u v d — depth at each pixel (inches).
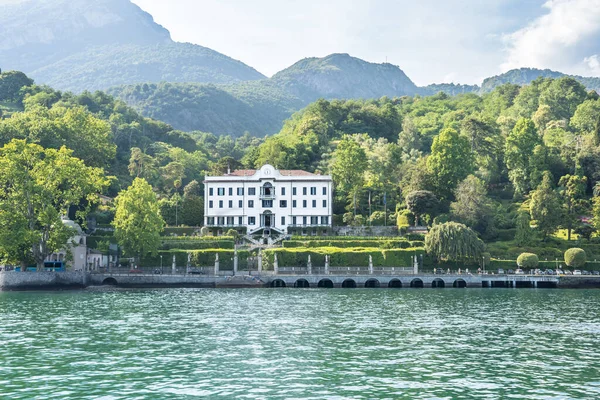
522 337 2765.7
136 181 5812.0
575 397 1802.4
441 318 3368.6
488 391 1861.5
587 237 6766.7
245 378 1994.3
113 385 1900.8
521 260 5954.7
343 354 2364.7
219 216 7372.1
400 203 7805.1
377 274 5679.1
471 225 6953.7
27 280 5049.2
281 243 6732.3
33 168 5147.6
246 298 4446.4
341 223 7613.2
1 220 4877.0
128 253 5753.0
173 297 4527.6
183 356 2309.3
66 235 5054.1
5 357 2269.9
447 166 7628.0
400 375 2046.0
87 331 2847.0
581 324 3176.7
